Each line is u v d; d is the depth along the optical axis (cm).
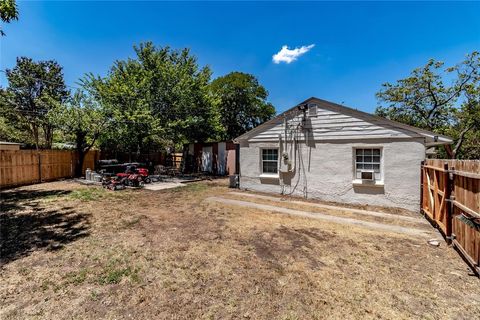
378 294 262
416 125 1620
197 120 1558
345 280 291
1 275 302
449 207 405
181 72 1549
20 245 399
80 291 266
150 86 1457
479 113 1321
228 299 252
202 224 519
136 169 1192
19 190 930
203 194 878
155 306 240
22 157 1060
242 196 838
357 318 223
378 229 491
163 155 1947
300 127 819
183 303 246
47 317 223
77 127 1217
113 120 1305
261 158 923
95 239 427
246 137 953
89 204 704
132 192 913
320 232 471
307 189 806
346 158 734
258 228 494
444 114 1523
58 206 675
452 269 320
